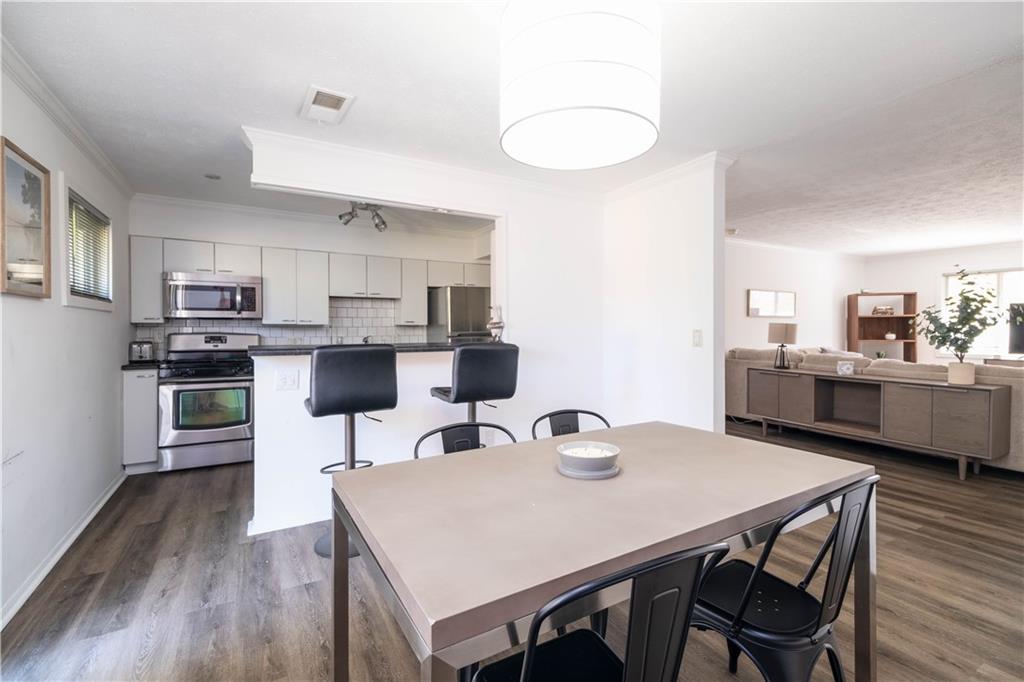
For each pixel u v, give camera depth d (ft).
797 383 16.26
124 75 6.81
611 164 5.12
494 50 6.27
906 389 13.33
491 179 11.27
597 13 3.81
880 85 7.25
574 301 12.62
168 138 9.09
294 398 9.21
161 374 12.89
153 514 9.78
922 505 10.33
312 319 15.53
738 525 3.74
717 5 5.37
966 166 11.08
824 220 17.40
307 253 15.48
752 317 23.20
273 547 8.34
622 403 12.52
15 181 6.36
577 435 6.46
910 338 25.73
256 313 14.46
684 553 2.79
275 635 5.96
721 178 10.25
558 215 12.35
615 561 3.03
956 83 7.20
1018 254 22.30
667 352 11.22
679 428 6.91
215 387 13.10
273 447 9.04
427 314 17.72
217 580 7.25
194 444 12.87
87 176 9.42
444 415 10.66
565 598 2.48
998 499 10.69
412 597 2.59
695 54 6.36
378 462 9.96
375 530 3.43
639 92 3.93
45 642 5.77
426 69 6.73
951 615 6.34
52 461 7.58
